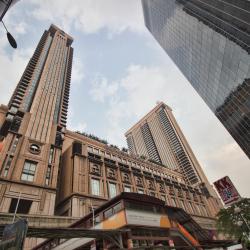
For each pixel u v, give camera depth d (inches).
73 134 2534.5
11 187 1408.7
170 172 3449.8
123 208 710.5
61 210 1713.8
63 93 3041.3
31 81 2839.6
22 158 1652.3
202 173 4845.0
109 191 2020.2
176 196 2906.0
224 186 885.8
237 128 2613.2
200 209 3186.5
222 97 2770.7
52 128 2208.4
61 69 3464.6
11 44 304.3
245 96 2282.2
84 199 1694.1
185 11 3139.8
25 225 394.9
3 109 2300.7
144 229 705.0
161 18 4192.9
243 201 1325.0
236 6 2031.3
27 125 1980.8
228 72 2463.1
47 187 1572.3
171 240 754.8
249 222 1251.8
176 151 5689.0
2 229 461.4
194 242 889.5
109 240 633.0
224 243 1025.5
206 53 2817.4
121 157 2706.7
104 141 2970.0
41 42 3909.9
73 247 800.3
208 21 2588.6
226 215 1376.7
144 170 2854.3
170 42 4028.1
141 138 7283.5
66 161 2158.0
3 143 1695.4
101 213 808.3
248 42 1978.3
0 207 1273.4
